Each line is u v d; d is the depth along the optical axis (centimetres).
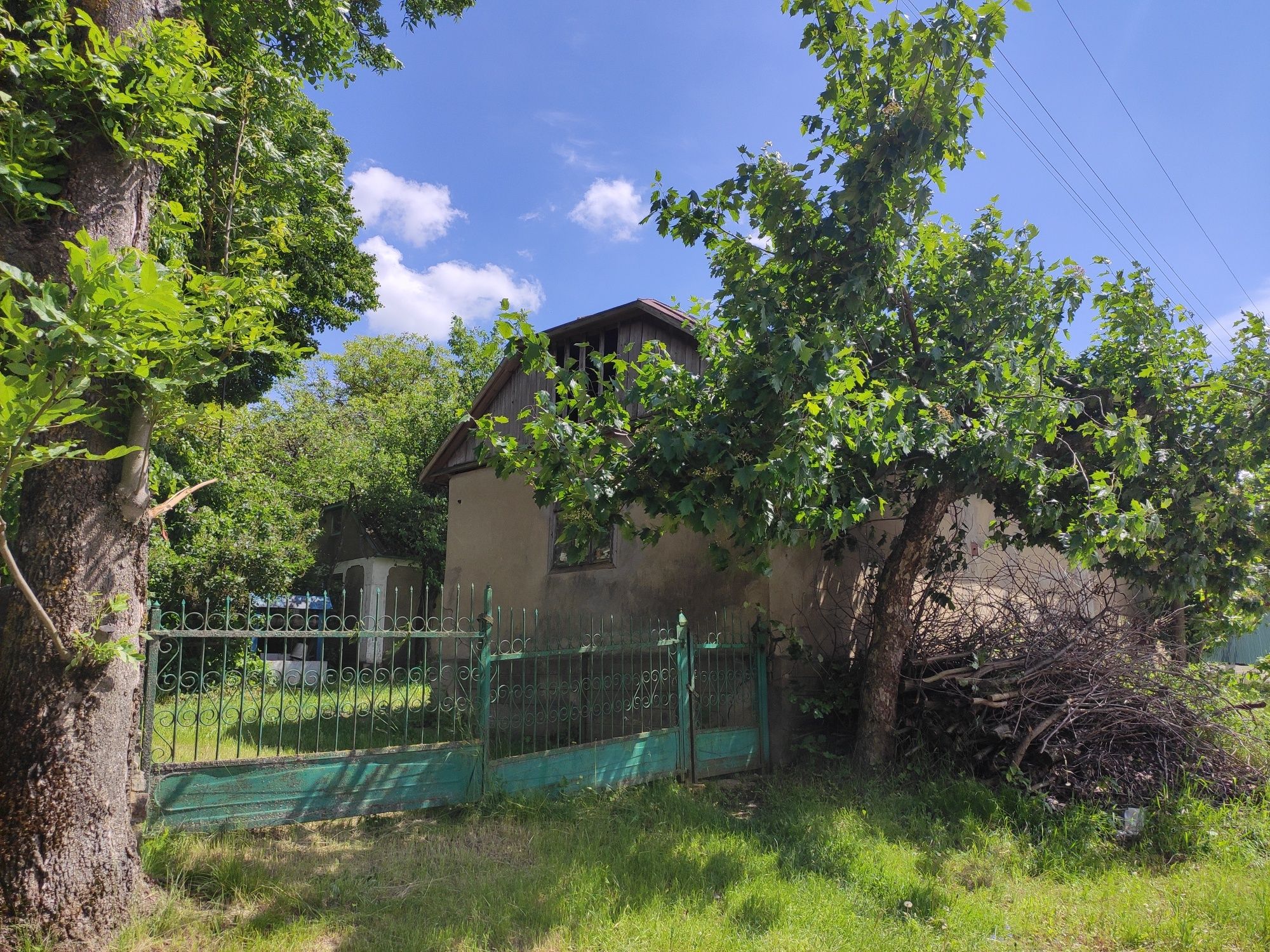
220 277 380
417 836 537
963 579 906
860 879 511
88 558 380
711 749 753
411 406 2306
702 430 557
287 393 2867
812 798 670
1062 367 850
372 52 1247
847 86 588
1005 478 716
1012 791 648
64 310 310
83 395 377
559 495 586
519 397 1241
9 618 369
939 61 540
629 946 404
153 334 341
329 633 545
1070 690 712
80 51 405
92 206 397
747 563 688
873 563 908
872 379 639
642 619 962
